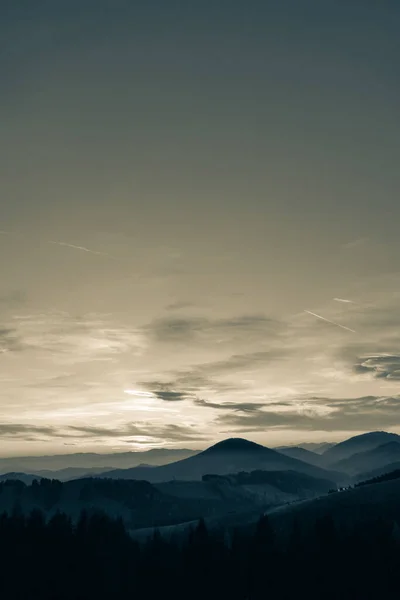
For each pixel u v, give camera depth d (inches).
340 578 7396.7
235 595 7637.8
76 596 7662.4
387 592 7180.1
